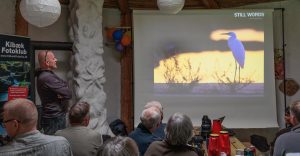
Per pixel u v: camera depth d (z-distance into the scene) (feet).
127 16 19.42
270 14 19.07
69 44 16.84
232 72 19.16
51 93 13.26
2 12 15.99
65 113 13.56
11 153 5.81
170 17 19.19
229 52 19.16
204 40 19.16
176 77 19.13
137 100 18.92
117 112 19.66
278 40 19.45
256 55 19.08
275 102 19.03
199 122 18.97
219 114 19.08
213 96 19.15
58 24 17.80
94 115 16.62
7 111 5.92
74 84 16.71
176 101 19.11
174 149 7.75
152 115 9.99
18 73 12.25
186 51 19.17
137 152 4.29
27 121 5.93
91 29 16.84
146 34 19.10
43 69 13.46
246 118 19.07
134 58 18.95
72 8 17.08
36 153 5.90
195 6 19.74
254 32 19.11
